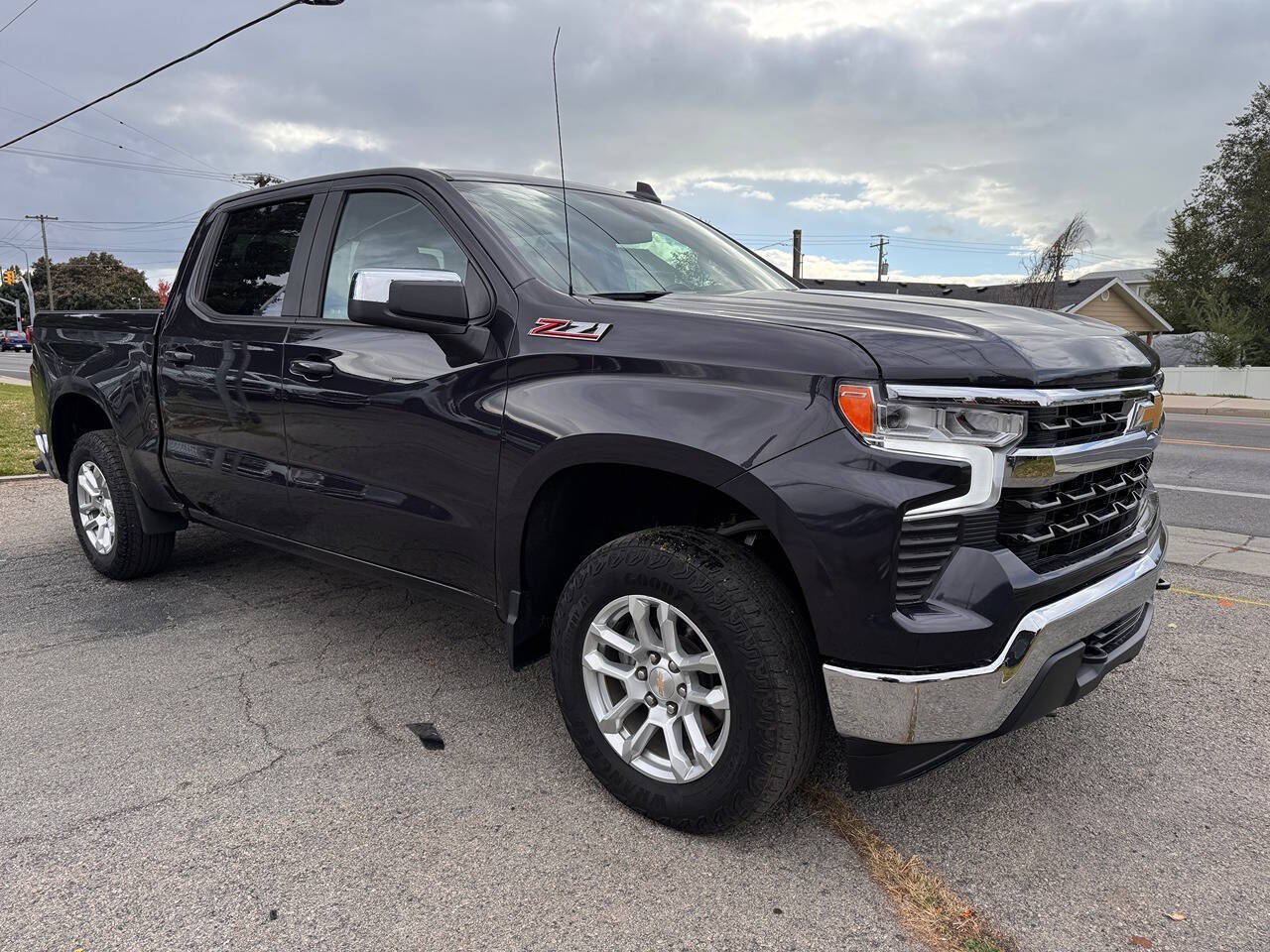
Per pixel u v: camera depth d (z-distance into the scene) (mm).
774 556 2453
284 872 2182
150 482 4094
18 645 3686
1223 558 5223
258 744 2840
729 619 2129
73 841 2309
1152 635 3908
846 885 2150
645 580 2275
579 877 2168
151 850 2268
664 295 2801
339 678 3357
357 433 2990
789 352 2109
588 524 2723
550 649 2662
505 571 2627
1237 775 2693
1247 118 38656
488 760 2748
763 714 2119
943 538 1999
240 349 3453
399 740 2873
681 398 2209
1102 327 2664
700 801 2258
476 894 2100
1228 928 2004
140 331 4055
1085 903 2092
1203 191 40438
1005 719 2070
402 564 3000
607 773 2453
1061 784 2635
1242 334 26375
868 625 1987
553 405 2428
